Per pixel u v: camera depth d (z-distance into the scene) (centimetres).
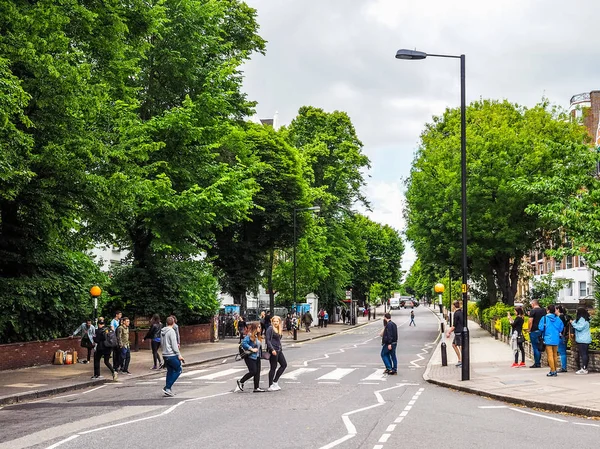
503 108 5053
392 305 14088
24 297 2356
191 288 3538
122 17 2558
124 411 1363
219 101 3259
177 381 2028
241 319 3919
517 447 964
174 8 3350
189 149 3200
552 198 2494
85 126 2169
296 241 4978
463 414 1302
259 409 1374
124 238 3344
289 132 5394
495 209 4144
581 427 1146
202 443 994
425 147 5278
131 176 2508
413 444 984
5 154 1605
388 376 2109
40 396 1700
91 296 2750
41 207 2059
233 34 4194
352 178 6250
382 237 10575
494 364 2331
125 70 2552
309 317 5691
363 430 1110
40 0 1912
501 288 4594
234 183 3297
